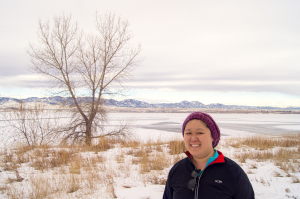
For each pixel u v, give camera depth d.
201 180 1.50
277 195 4.32
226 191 1.44
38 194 4.32
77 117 13.19
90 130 13.34
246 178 1.50
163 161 7.41
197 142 1.54
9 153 9.38
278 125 43.03
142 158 7.99
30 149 10.34
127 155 9.30
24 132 12.39
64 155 8.15
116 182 5.33
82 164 7.13
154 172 6.24
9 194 4.35
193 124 1.57
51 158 8.16
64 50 13.41
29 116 12.09
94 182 5.28
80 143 12.62
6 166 6.88
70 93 13.11
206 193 1.46
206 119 1.56
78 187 4.86
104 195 4.40
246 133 26.02
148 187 4.96
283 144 12.45
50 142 12.58
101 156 8.32
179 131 28.45
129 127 15.09
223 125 42.22
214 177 1.47
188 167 1.61
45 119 12.60
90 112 13.27
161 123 48.31
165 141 14.33
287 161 7.61
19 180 5.51
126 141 14.02
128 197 4.30
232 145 12.23
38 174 6.07
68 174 6.05
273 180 5.41
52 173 6.21
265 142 12.77
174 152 9.56
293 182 5.18
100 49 13.84
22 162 7.73
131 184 5.17
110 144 12.66
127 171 6.35
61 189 4.70
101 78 13.73
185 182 1.56
